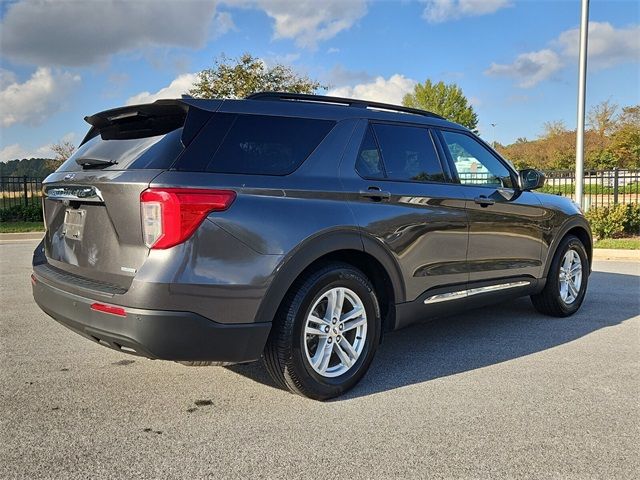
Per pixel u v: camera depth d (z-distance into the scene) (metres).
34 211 17.42
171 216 2.77
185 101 3.10
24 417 3.11
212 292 2.85
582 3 11.37
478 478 2.48
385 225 3.59
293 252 3.09
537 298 5.41
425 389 3.57
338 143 3.54
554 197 5.35
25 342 4.61
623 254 10.12
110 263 2.97
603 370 3.93
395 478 2.48
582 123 11.74
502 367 4.00
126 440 2.84
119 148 3.26
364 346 3.54
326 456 2.68
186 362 3.01
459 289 4.22
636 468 2.57
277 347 3.16
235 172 3.03
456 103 68.56
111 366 4.00
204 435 2.89
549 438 2.87
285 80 20.16
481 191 4.41
